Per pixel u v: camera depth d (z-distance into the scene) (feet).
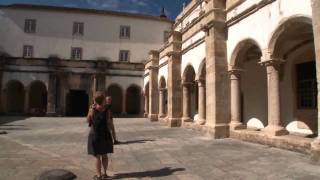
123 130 62.49
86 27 135.33
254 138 40.47
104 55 135.54
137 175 24.16
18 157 31.63
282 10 35.96
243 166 26.84
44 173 23.52
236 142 41.96
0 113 112.16
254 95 56.24
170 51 73.10
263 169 25.53
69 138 48.34
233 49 46.55
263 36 39.45
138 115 120.37
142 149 36.99
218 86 47.62
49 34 132.67
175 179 22.90
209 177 23.39
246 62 58.65
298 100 47.32
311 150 27.86
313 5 28.02
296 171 24.56
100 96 22.53
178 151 35.29
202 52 59.62
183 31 71.36
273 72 37.99
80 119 97.45
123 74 121.60
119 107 129.90
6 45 130.21
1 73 112.78
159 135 52.49
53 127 68.69
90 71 119.14
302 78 46.65
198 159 30.35
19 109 122.52
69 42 133.59
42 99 124.67
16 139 46.96
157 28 140.97
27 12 132.26
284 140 34.83
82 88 118.42
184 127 68.59
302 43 45.34
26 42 131.34
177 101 72.43
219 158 30.66
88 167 27.20
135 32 138.82
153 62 96.63
